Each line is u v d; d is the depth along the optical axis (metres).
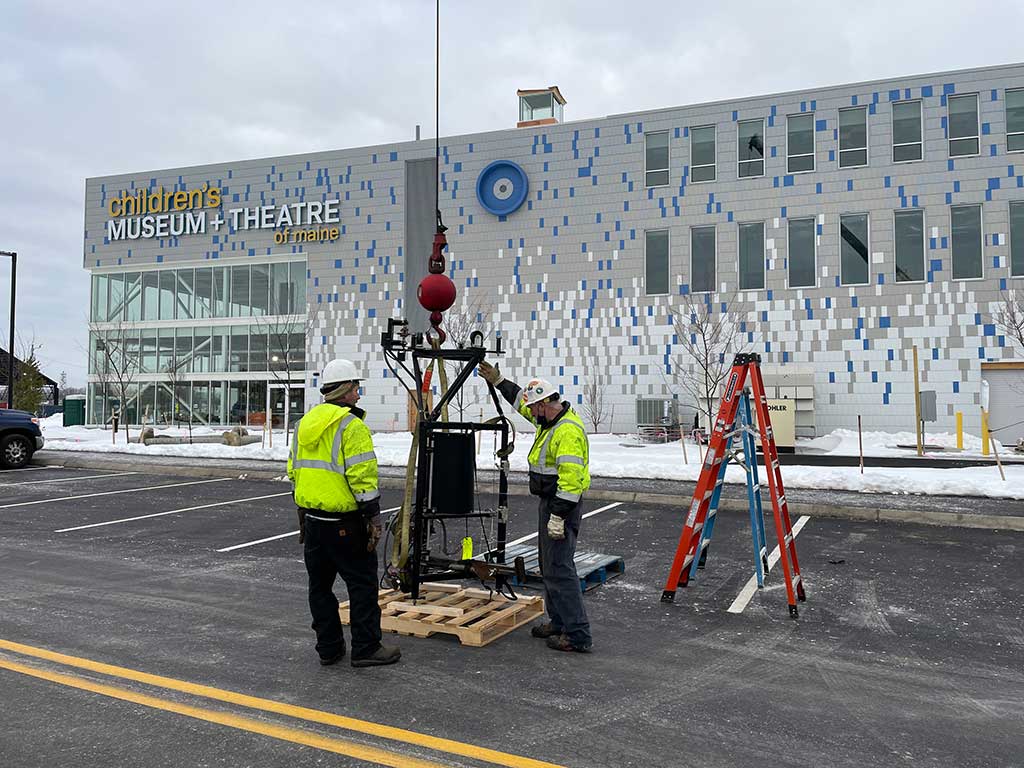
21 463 18.42
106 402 34.09
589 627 5.79
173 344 33.47
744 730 4.13
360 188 30.58
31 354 39.56
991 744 4.00
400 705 4.41
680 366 26.30
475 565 6.32
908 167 24.45
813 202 25.30
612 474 15.77
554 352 27.72
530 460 5.70
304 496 5.00
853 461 18.95
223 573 7.91
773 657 5.40
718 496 7.97
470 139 29.05
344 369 5.13
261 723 4.13
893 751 3.90
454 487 6.28
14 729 4.05
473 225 28.84
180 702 4.42
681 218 26.64
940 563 8.56
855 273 24.88
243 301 32.69
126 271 34.25
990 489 12.84
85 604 6.65
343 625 6.06
